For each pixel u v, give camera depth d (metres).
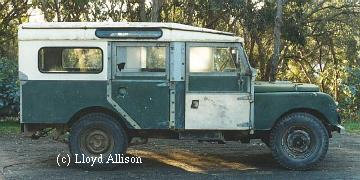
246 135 8.62
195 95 8.31
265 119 8.49
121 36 8.27
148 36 8.26
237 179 7.89
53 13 23.72
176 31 8.29
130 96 8.35
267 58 30.39
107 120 8.42
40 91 8.36
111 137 8.43
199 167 8.86
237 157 9.81
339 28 30.81
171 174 8.25
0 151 10.15
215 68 8.34
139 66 8.35
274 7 24.91
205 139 8.50
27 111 8.38
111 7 24.52
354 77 24.14
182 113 8.33
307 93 8.60
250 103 8.36
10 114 15.38
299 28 26.62
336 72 25.00
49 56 8.37
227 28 28.05
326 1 31.03
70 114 8.36
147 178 7.94
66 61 8.37
